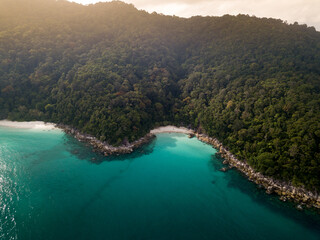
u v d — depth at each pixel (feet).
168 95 347.15
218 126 264.52
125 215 151.84
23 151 237.86
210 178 199.93
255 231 141.28
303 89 231.50
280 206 163.02
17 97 322.75
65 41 384.47
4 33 355.56
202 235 136.98
